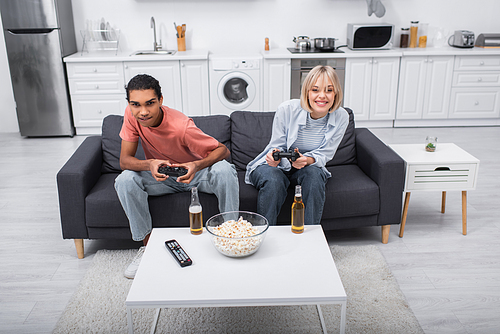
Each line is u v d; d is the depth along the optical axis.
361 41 4.67
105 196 2.19
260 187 2.22
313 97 2.09
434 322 1.81
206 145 2.18
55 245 2.48
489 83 4.69
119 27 4.85
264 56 4.48
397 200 2.32
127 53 4.74
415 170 2.39
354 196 2.27
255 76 4.57
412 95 4.71
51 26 4.30
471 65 4.62
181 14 4.85
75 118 4.62
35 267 2.26
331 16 4.91
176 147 2.18
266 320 1.82
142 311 1.88
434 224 2.68
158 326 1.79
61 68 4.43
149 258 1.61
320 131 2.28
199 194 2.24
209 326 1.79
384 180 2.28
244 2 4.84
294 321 1.82
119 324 1.80
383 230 2.43
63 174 2.14
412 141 4.33
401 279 2.12
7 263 2.30
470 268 2.20
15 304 1.96
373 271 2.15
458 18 4.96
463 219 2.53
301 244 1.70
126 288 2.04
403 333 1.73
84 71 4.46
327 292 1.41
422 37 4.86
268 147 2.34
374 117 4.78
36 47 4.35
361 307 1.89
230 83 4.68
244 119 2.63
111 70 4.47
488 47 4.78
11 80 4.63
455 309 1.89
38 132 4.63
